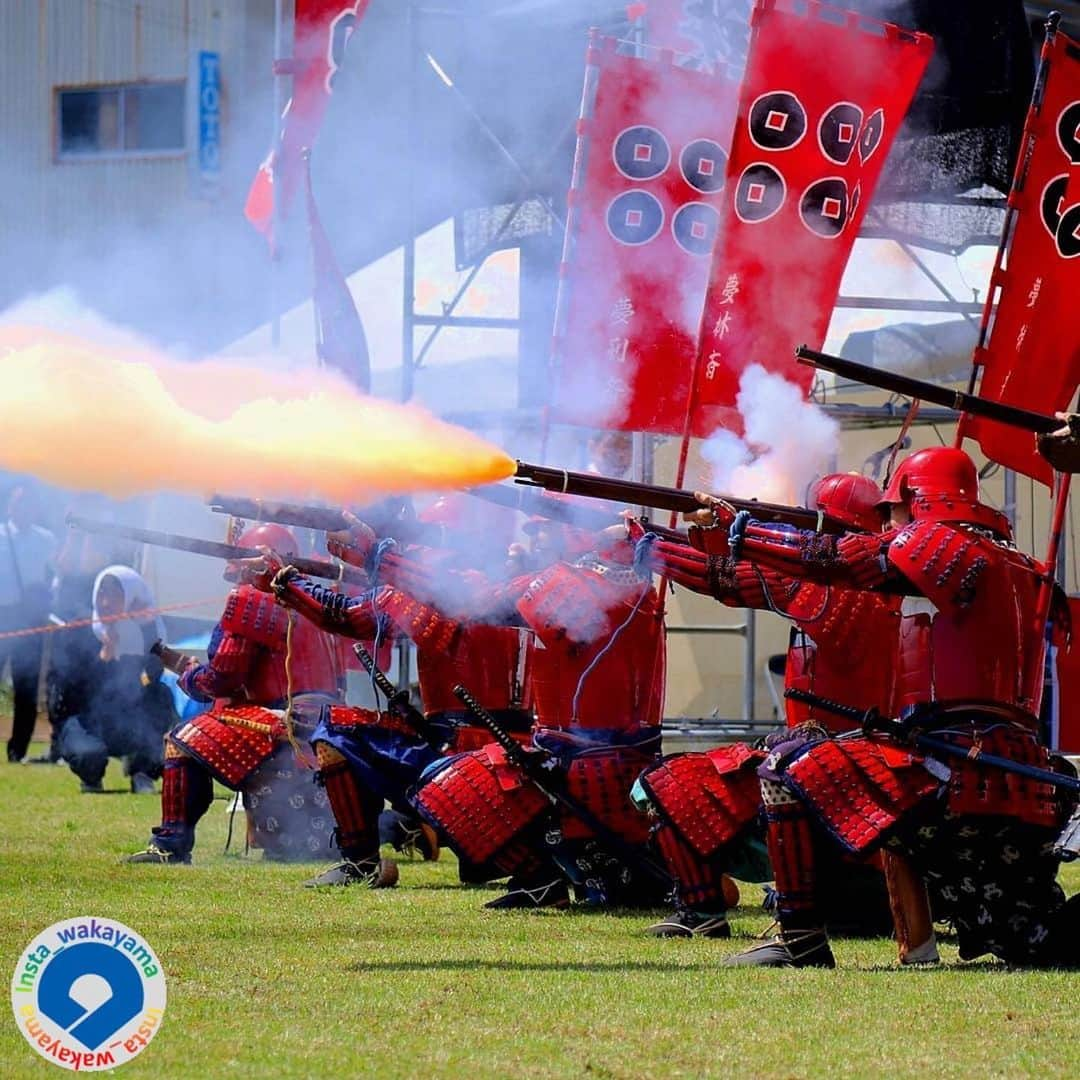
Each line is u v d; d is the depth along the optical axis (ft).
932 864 63.36
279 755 100.53
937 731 62.03
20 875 91.40
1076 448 65.46
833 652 70.38
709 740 130.11
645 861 77.61
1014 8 125.29
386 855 107.96
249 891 86.94
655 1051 50.37
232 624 100.12
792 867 65.05
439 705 87.76
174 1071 47.85
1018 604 62.23
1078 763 114.21
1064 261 88.74
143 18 214.28
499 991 58.95
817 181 92.27
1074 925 63.67
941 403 65.92
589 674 77.56
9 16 217.77
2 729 209.87
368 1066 48.29
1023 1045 51.29
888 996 58.18
